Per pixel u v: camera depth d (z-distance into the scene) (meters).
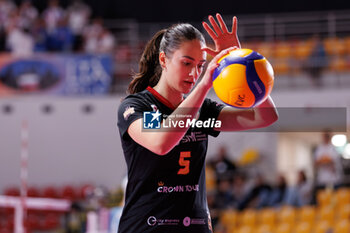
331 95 27.94
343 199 22.61
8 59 29.84
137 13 37.25
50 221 26.44
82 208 20.59
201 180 5.38
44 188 29.69
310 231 22.03
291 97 28.22
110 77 29.39
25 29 30.72
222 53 5.01
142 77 5.84
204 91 4.89
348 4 34.81
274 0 35.66
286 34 34.66
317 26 34.06
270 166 27.59
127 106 5.25
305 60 29.83
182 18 36.81
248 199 23.42
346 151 27.28
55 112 30.09
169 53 5.22
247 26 35.34
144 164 5.18
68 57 29.62
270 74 4.97
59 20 31.41
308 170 29.50
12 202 14.05
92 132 29.81
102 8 37.41
